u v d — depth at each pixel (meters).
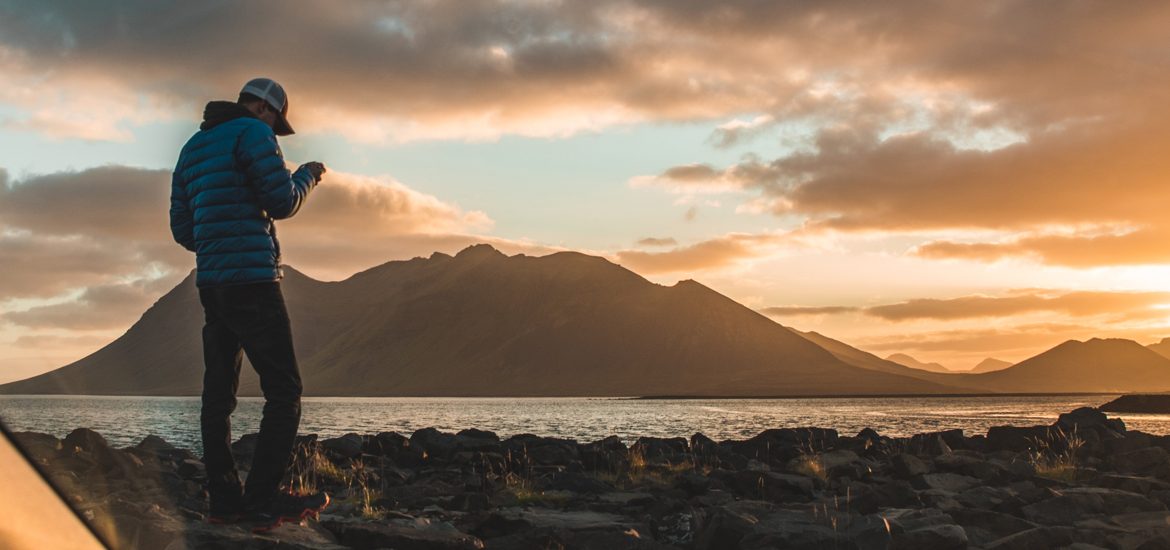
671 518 7.49
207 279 4.54
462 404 190.25
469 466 12.68
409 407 152.00
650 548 5.98
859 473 10.70
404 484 10.51
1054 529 6.30
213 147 4.56
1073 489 8.44
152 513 2.77
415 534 5.54
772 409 134.00
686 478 9.44
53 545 1.72
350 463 12.31
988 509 7.80
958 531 5.96
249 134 4.56
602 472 12.22
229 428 4.75
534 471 12.13
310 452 12.30
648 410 127.25
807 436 15.86
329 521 5.67
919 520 6.55
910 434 39.12
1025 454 13.24
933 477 9.84
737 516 6.11
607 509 7.90
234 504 4.66
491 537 6.66
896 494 8.23
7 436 1.59
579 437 36.00
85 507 1.84
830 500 8.20
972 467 10.50
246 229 4.59
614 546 5.91
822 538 5.70
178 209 4.72
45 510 1.71
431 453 14.64
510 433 44.22
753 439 15.86
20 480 1.64
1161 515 7.24
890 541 5.78
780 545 5.65
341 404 185.12
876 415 92.19
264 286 4.64
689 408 144.12
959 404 187.38
